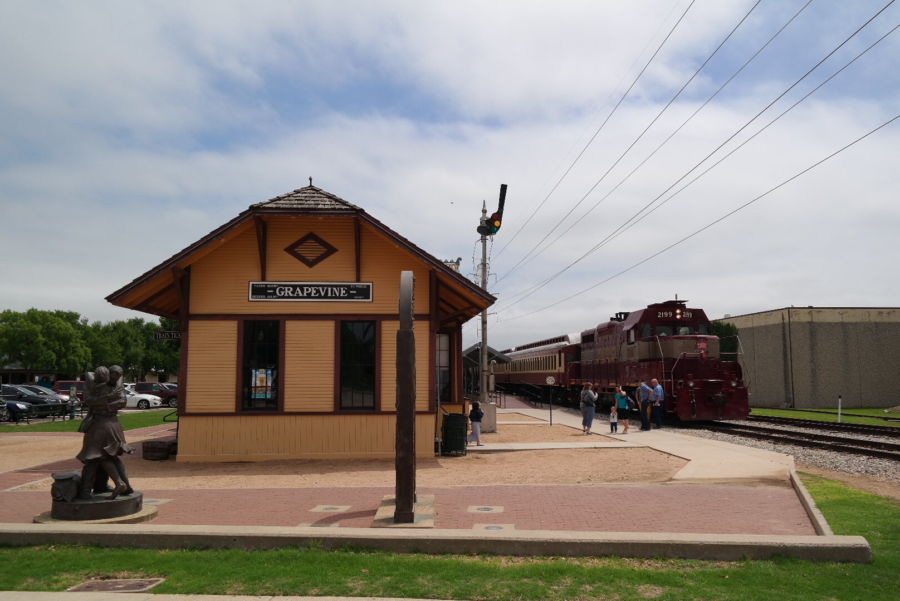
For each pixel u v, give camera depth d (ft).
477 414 60.75
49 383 240.32
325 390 52.54
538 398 156.56
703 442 62.08
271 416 52.03
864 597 18.92
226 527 25.16
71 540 24.58
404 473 27.71
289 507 32.42
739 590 19.43
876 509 31.83
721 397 84.69
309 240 53.78
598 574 20.77
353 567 21.75
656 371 88.07
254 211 50.70
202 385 52.06
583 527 27.48
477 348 112.98
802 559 22.52
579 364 126.62
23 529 24.84
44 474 45.47
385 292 53.62
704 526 27.66
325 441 52.06
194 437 51.60
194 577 20.75
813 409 136.98
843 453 55.77
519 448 57.93
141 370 330.95
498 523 28.27
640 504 32.53
